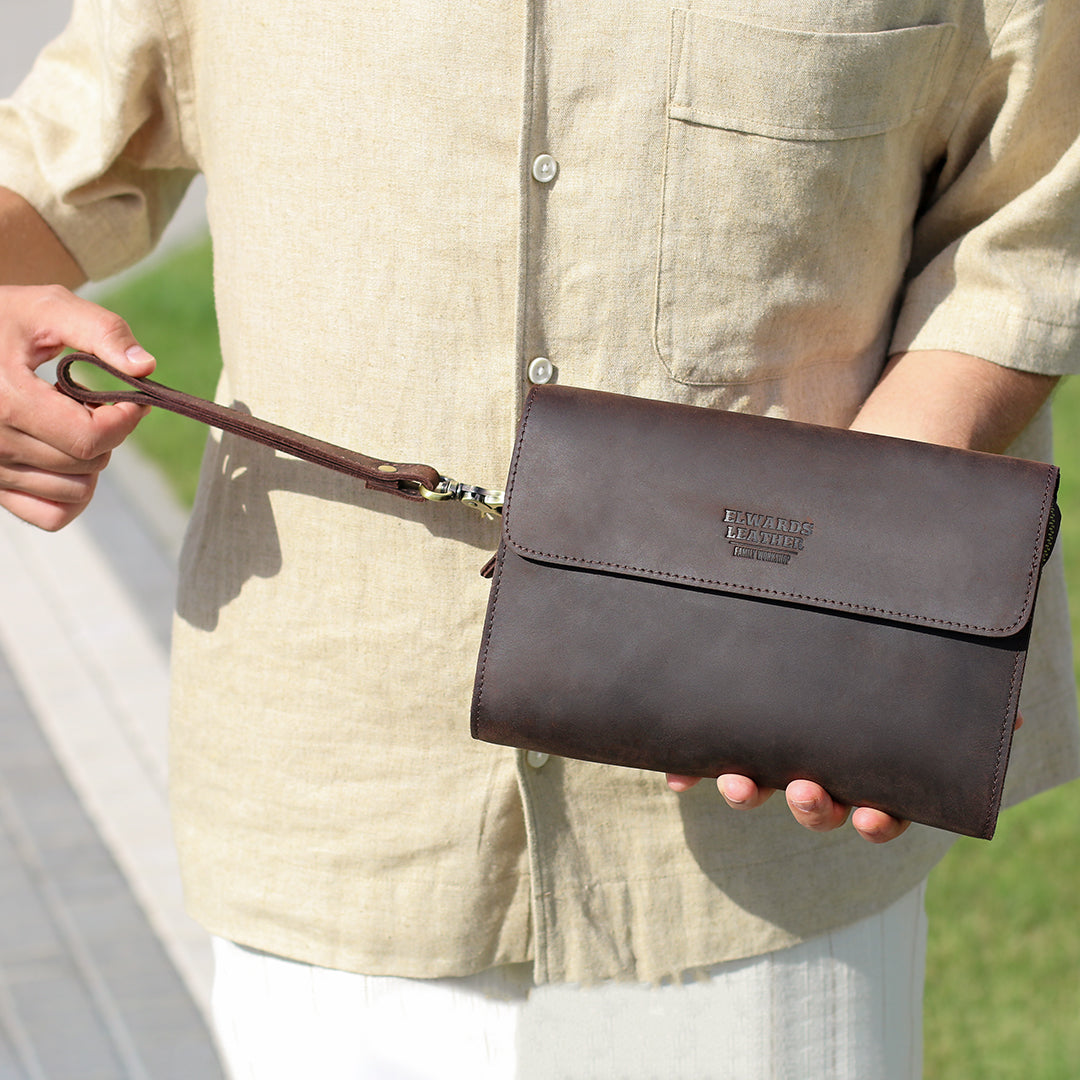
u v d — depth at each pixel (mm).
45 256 1613
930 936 2857
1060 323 1430
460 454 1379
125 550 4602
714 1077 1533
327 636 1437
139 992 2822
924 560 1272
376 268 1357
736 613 1293
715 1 1277
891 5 1315
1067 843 3109
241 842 1522
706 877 1486
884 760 1267
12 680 3916
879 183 1386
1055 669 1653
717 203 1324
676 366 1361
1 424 1362
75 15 1604
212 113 1443
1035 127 1420
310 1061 1557
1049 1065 2514
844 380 1480
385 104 1328
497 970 1537
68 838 3283
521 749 1405
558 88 1294
